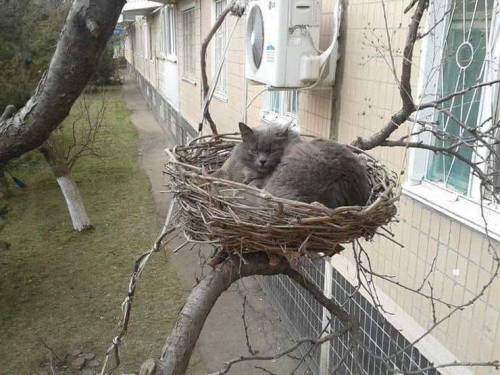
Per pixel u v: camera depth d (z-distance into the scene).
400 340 3.72
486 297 2.86
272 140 2.64
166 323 5.92
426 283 3.37
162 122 18.88
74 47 2.12
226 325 5.98
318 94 4.92
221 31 8.95
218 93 9.42
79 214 8.73
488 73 2.90
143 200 10.43
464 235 3.02
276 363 5.32
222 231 1.89
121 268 7.37
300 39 4.22
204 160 2.92
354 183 2.26
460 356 3.09
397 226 3.68
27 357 5.36
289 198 2.13
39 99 2.37
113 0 2.04
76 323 6.01
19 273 7.26
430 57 3.21
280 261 2.10
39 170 12.48
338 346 4.69
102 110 17.09
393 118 2.58
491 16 2.92
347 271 4.43
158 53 19.56
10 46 8.63
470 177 3.05
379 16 3.78
